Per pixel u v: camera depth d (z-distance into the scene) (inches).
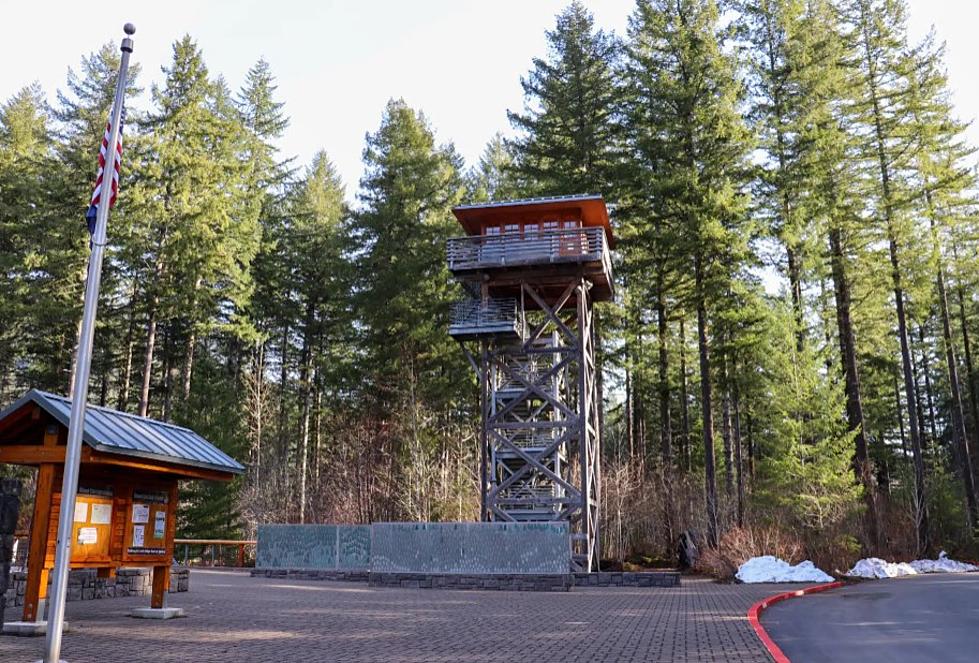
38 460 483.8
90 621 527.5
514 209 1175.0
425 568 926.4
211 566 1307.8
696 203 1299.2
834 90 1461.6
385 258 1617.9
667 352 1604.3
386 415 1579.7
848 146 1451.8
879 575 1081.4
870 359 1758.1
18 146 1691.7
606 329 1563.7
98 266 400.8
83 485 512.7
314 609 626.5
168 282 1465.3
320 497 1692.9
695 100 1343.5
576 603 695.7
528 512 1103.6
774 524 1128.8
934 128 1455.5
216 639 448.5
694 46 1373.0
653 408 2118.6
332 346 1935.3
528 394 1145.4
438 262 1608.0
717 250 1269.7
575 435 1120.8
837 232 1467.8
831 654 417.4
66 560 360.5
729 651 405.4
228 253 1501.0
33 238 1531.7
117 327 1743.4
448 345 1542.8
